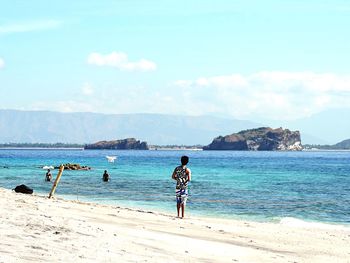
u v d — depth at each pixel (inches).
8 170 3545.8
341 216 1242.0
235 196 1743.4
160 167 4335.6
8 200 696.4
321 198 1722.4
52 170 3646.7
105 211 802.2
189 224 767.7
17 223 482.9
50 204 754.8
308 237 772.0
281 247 641.6
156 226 682.8
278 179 2810.0
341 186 2295.8
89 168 3826.3
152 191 1863.9
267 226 889.5
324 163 6171.3
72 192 1785.2
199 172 3624.5
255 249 591.8
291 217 1203.9
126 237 516.1
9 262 327.6
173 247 505.7
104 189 1945.1
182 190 863.7
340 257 605.9
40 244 401.4
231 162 6299.2
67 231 482.0
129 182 2401.6
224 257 496.7
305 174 3435.0
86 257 383.6
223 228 777.6
